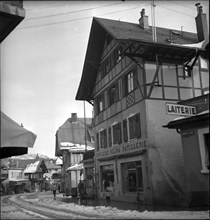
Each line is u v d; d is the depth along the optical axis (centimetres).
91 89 3009
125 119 2291
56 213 1606
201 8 2484
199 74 2225
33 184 7044
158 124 2002
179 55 2136
